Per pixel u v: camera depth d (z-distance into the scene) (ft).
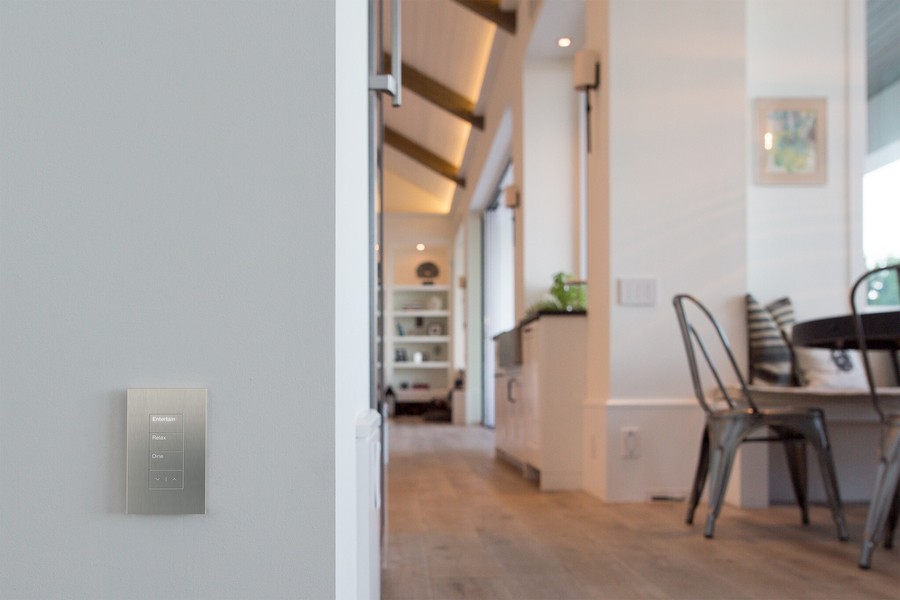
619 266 14.38
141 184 2.89
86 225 2.88
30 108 2.88
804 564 9.61
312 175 2.92
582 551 10.36
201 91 2.91
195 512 2.84
